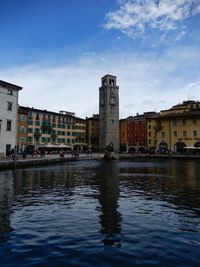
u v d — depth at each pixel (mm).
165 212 12570
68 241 8695
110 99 106438
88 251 7879
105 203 14633
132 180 25594
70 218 11508
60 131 99812
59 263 7098
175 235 9297
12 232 9625
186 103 97125
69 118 105000
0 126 50469
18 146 76875
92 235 9273
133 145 114375
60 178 26984
